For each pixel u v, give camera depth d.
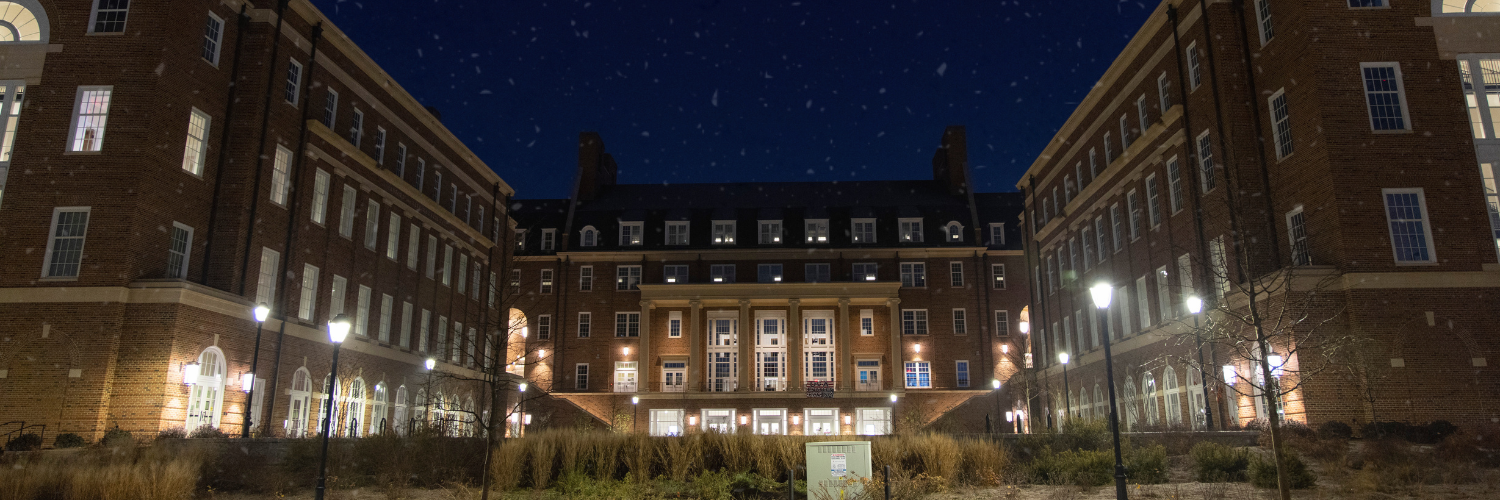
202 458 23.88
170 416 30.22
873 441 24.58
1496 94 32.38
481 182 59.28
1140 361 42.38
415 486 24.67
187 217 33.91
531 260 70.38
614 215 72.81
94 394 29.88
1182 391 37.38
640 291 68.88
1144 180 43.00
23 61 33.22
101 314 30.55
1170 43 39.91
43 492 18.75
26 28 33.81
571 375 67.62
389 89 46.75
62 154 32.12
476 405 51.62
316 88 40.19
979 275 68.25
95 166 31.86
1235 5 36.34
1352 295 29.73
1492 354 29.48
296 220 38.19
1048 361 58.09
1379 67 32.09
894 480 20.44
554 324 68.69
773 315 67.88
